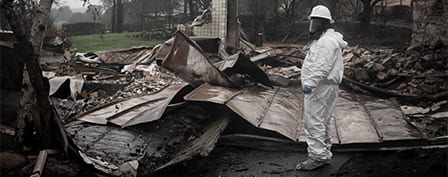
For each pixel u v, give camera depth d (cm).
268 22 3194
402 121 710
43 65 1265
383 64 1143
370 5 3042
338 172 548
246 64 862
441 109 838
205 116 730
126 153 584
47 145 511
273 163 583
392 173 534
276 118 687
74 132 654
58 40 1756
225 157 605
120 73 1205
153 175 525
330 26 551
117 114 727
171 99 734
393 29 2934
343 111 776
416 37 1409
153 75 1124
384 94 937
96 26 3291
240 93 775
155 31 2953
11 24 461
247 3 3359
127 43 2553
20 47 481
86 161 502
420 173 527
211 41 1189
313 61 532
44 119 505
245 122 674
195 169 557
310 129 553
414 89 991
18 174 456
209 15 1446
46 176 455
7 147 504
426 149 603
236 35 1449
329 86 544
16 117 520
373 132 652
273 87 913
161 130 672
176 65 779
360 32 3016
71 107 834
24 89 508
